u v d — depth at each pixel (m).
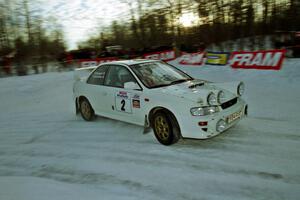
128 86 3.97
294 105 5.26
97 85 4.84
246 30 18.70
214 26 19.09
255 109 5.21
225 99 3.64
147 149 3.72
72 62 17.12
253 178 2.77
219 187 2.65
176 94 3.57
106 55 17.16
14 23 20.41
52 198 2.60
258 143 3.59
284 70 8.86
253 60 9.91
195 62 12.55
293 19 18.72
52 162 3.58
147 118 3.91
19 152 4.06
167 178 2.90
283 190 2.52
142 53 16.66
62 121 5.61
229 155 3.32
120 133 4.48
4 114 6.86
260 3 18.53
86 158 3.61
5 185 2.94
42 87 10.77
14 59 19.09
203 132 3.33
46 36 21.81
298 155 3.18
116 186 2.81
